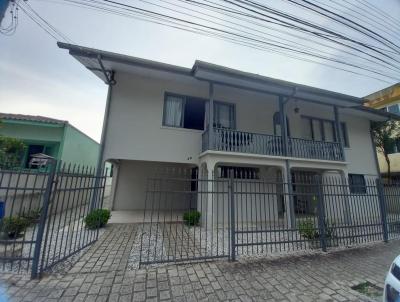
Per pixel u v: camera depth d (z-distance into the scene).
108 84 8.38
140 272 3.75
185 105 9.69
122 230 6.82
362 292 3.35
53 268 3.74
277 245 5.71
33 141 10.66
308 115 11.52
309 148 9.45
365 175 12.15
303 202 9.24
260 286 3.39
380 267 4.25
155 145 8.55
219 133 8.17
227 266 4.11
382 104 16.59
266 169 9.75
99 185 6.59
